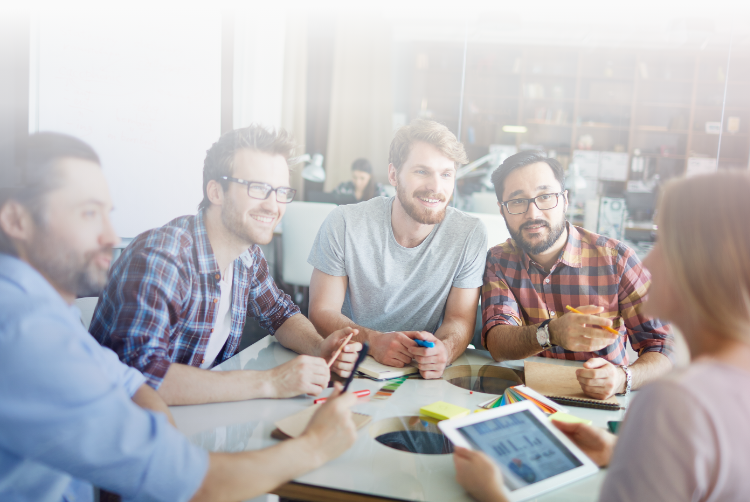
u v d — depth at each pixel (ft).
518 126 20.98
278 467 2.17
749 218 1.59
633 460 1.59
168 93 8.02
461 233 4.69
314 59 19.06
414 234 4.66
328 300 4.84
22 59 7.09
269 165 3.67
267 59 15.84
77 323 2.22
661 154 21.01
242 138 3.64
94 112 7.43
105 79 7.49
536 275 4.62
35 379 1.77
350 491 2.18
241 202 3.65
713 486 1.51
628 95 21.06
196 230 3.62
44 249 2.01
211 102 8.37
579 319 3.52
